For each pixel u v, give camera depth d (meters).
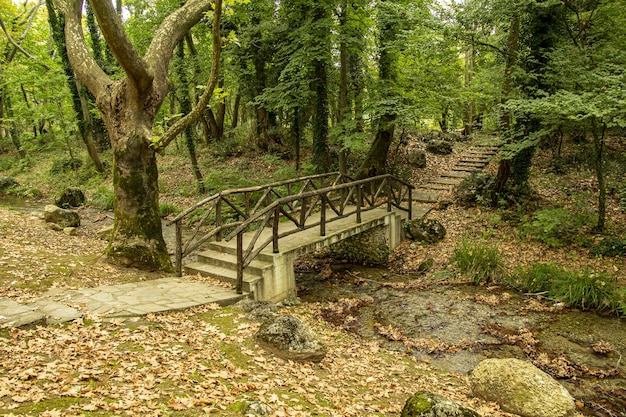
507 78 9.87
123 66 6.38
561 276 7.52
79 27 7.62
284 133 18.00
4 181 18.36
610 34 8.73
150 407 3.02
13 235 8.73
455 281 8.33
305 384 4.06
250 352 4.45
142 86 6.75
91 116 21.36
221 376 3.81
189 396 3.31
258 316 5.45
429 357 5.66
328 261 10.28
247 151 17.86
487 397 4.34
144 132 7.07
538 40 9.73
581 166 12.85
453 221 11.13
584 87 8.13
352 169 14.76
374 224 9.55
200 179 15.23
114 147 7.11
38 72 17.95
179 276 6.87
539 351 5.73
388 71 12.24
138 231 7.07
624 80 7.36
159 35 7.62
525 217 10.23
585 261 8.26
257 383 3.81
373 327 6.58
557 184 12.06
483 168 15.25
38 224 10.79
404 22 10.91
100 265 6.89
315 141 13.80
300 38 11.38
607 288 6.98
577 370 5.27
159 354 4.03
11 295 5.20
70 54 7.39
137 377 3.47
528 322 6.57
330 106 18.72
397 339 6.14
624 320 6.52
